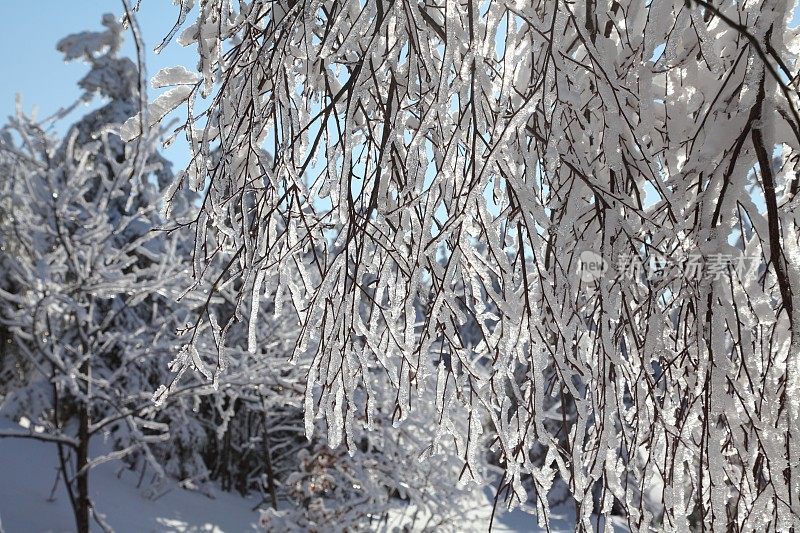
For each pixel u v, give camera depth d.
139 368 11.46
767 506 1.92
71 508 10.40
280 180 2.39
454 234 1.98
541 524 2.01
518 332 1.96
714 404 1.84
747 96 1.85
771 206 1.71
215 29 2.37
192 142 2.46
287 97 2.08
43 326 8.85
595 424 2.13
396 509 9.38
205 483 14.66
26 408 12.34
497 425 2.02
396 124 2.01
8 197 8.24
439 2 2.33
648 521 2.13
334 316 2.06
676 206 1.99
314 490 9.30
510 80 2.09
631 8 2.28
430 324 2.01
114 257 8.52
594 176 2.12
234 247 2.64
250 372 8.20
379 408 8.78
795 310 1.76
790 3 2.02
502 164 1.89
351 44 2.34
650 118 2.09
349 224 2.04
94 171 8.67
